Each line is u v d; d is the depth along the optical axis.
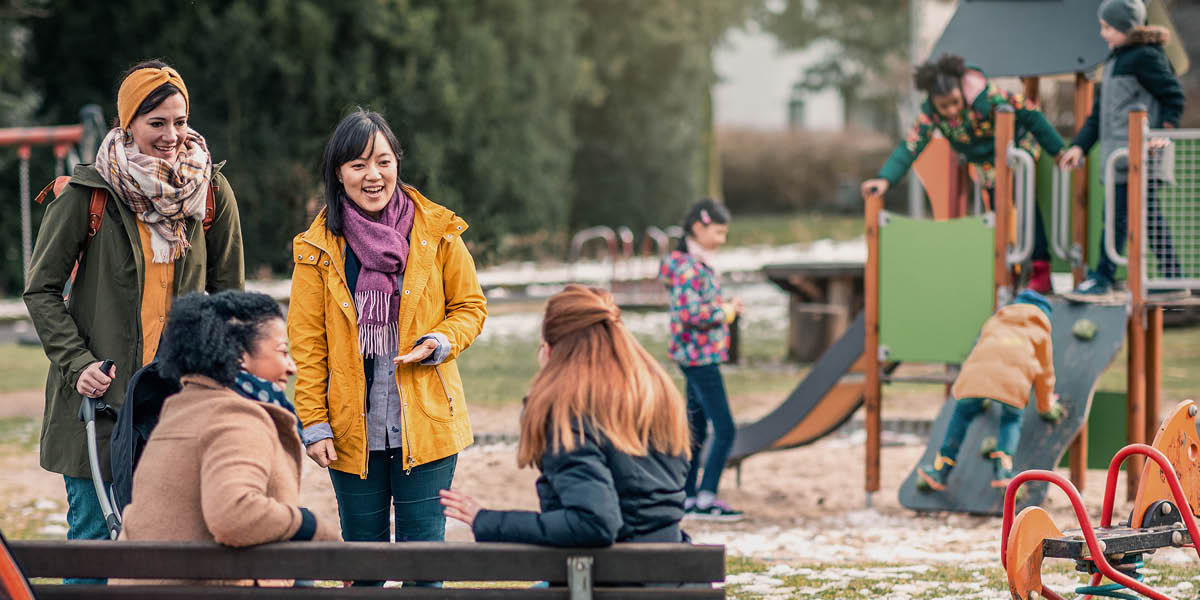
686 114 31.31
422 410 4.10
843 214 43.53
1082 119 8.39
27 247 13.35
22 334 15.54
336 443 4.09
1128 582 4.00
